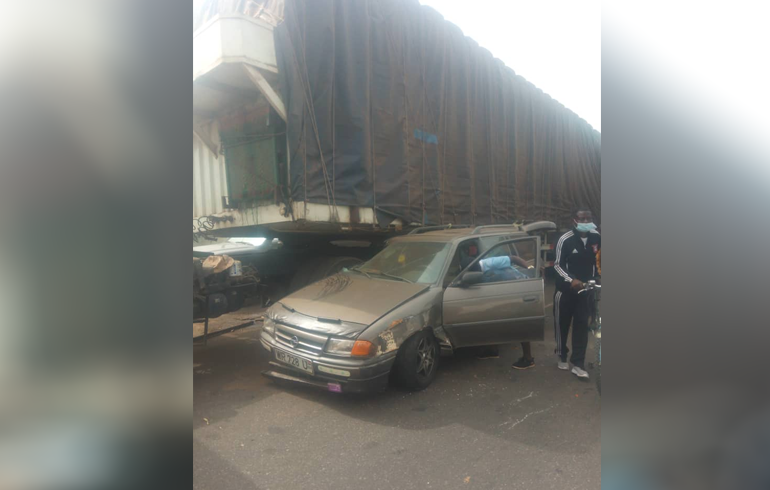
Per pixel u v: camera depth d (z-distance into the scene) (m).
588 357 4.54
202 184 5.11
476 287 3.78
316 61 4.21
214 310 4.27
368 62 4.59
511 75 7.35
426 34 5.48
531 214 7.89
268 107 4.23
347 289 3.82
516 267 4.28
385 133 4.84
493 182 6.75
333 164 4.32
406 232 5.51
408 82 5.16
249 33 3.83
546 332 5.59
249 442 2.73
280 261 5.67
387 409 3.21
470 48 6.30
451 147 5.89
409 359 3.39
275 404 3.28
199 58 3.95
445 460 2.54
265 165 4.32
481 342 3.82
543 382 3.77
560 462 2.53
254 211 4.46
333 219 4.31
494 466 2.49
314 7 4.23
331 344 3.16
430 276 3.91
